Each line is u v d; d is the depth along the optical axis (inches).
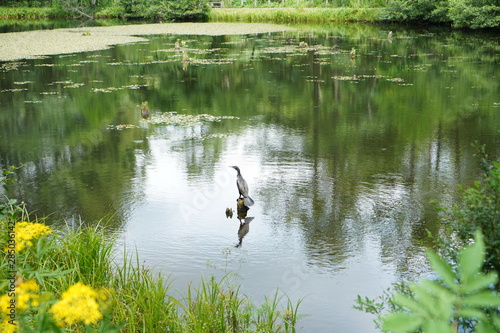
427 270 205.2
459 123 436.8
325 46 945.5
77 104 533.6
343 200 279.1
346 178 312.3
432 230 240.2
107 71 725.3
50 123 463.5
